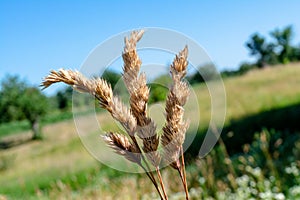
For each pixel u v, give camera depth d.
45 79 0.92
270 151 8.01
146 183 5.95
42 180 12.86
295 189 5.03
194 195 5.50
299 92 16.05
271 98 15.90
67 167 14.02
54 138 24.44
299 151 6.71
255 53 40.38
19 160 20.77
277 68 20.34
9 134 30.59
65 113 29.12
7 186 13.53
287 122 11.25
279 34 40.09
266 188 5.34
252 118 12.28
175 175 5.84
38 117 30.45
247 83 18.31
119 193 5.81
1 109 31.34
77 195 6.78
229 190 5.73
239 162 7.46
